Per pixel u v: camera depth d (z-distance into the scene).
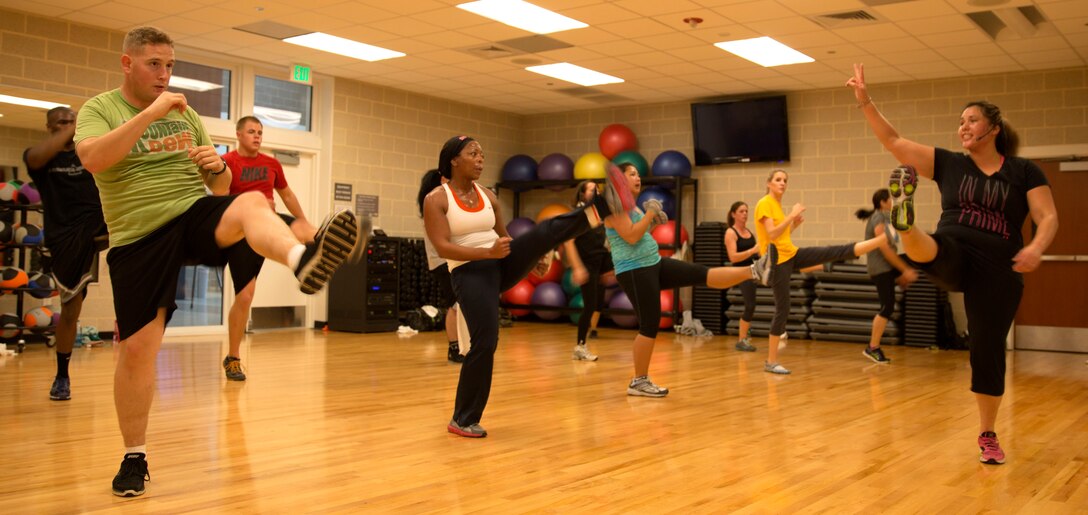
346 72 9.92
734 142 10.67
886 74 9.45
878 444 3.84
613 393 5.30
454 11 7.37
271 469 3.18
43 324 7.09
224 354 7.12
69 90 7.92
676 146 11.38
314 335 9.23
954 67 9.05
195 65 9.16
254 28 8.06
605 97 11.16
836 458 3.53
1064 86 9.00
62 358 4.64
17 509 2.60
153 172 2.56
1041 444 3.90
